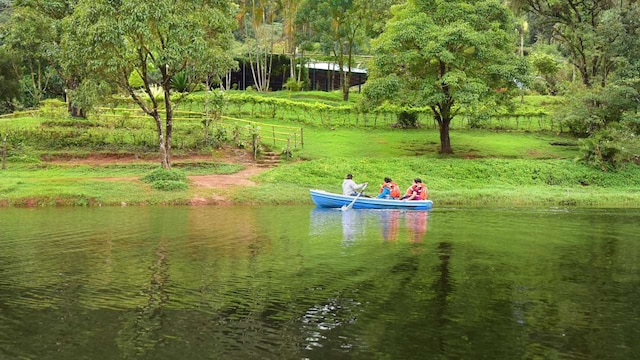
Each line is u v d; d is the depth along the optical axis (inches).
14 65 1718.8
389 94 1175.0
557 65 1930.4
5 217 687.1
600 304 345.1
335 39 1950.1
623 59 1348.4
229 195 880.3
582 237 590.6
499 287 381.7
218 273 411.8
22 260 450.0
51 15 1242.6
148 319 311.3
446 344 278.1
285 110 1614.2
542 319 316.5
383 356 262.8
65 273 409.1
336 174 1059.9
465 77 1130.7
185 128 1274.6
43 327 298.4
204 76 999.0
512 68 1160.8
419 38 1148.5
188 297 351.9
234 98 1584.6
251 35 2994.6
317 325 303.6
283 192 919.7
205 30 962.7
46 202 805.2
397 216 754.2
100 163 1091.9
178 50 888.9
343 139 1411.2
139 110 1445.6
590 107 1296.8
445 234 600.4
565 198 958.4
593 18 1530.5
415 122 1590.8
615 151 1189.1
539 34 2812.5
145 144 1198.9
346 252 493.7
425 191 885.8
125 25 843.4
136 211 755.4
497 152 1312.7
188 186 919.7
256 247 511.2
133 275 404.5
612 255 494.0
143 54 965.2
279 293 362.0
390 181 874.8
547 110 1627.7
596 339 286.7
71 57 906.1
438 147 1350.9
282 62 2399.1
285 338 284.2
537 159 1266.0
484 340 283.9
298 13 1945.1
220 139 1243.2
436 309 332.2
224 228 617.3
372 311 327.6
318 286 379.6
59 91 2113.7
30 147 1124.5
